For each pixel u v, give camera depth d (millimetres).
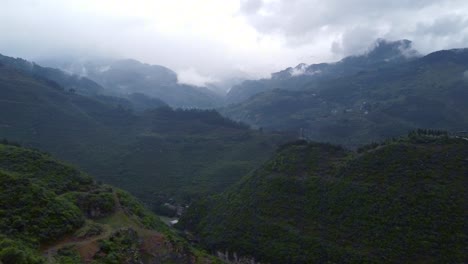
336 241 110812
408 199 109938
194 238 145000
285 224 126000
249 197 147875
